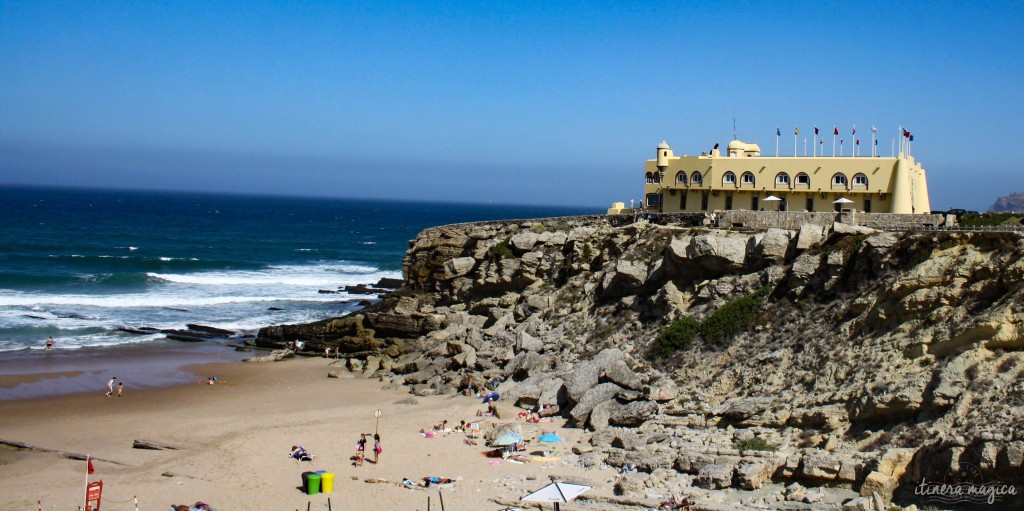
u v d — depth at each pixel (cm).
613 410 5531
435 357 7756
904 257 5591
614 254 7844
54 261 15000
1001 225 6066
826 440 4603
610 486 4491
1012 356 4356
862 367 4991
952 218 6969
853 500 3941
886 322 5225
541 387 6256
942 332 4756
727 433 4972
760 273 6469
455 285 8762
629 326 6950
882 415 4566
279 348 9025
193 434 5819
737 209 8562
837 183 8088
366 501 4469
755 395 5394
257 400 6881
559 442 5291
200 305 11456
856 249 5956
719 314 6272
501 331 7762
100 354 8631
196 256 17500
